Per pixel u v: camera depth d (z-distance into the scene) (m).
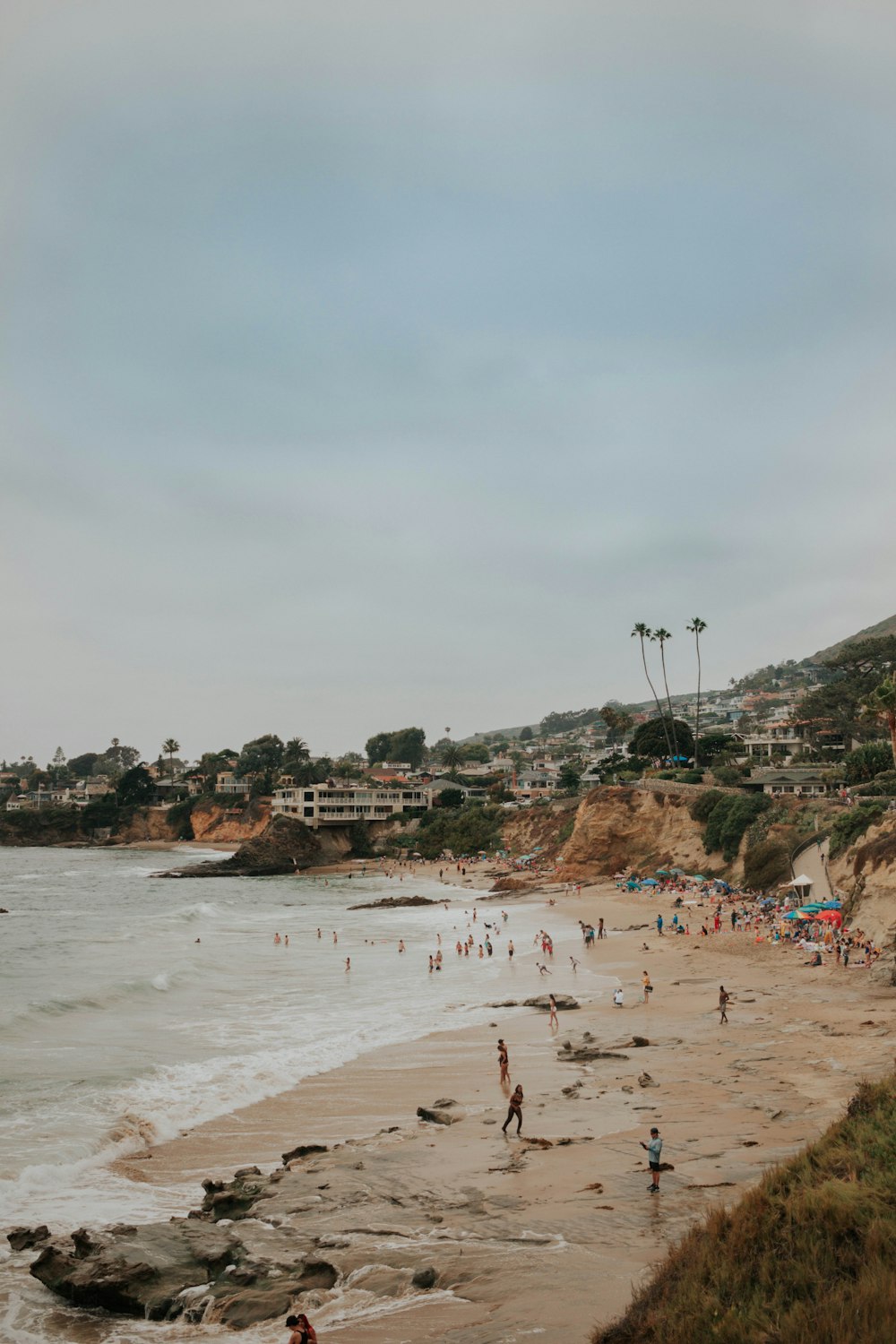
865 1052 30.22
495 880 123.00
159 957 63.81
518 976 54.53
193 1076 32.41
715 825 98.25
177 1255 17.41
